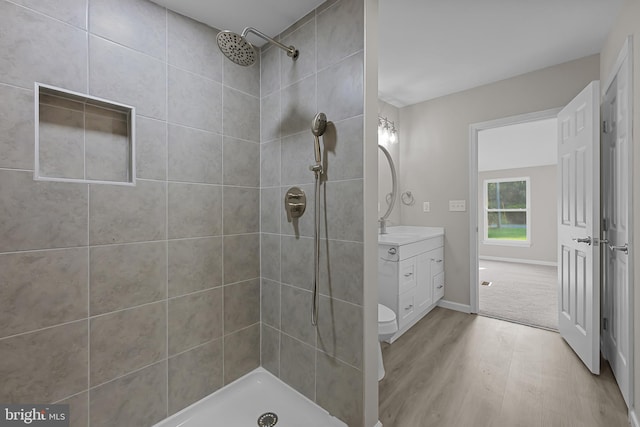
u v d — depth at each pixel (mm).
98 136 1267
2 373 1030
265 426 1439
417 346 2281
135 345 1339
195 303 1546
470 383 1790
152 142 1378
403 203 3480
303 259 1580
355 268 1338
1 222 1018
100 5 1228
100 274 1238
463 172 3035
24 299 1066
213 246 1616
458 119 3068
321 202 1466
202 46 1566
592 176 1824
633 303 1477
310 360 1551
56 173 1158
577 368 1936
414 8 1804
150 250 1379
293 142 1617
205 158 1575
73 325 1173
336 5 1391
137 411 1348
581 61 2402
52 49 1109
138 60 1333
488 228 6559
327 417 1453
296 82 1594
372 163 1331
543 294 3631
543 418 1489
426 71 2635
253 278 1813
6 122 1021
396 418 1497
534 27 2000
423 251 2740
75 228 1173
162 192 1415
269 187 1778
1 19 1009
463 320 2793
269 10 1489
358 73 1305
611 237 1916
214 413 1526
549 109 2547
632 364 1464
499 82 2816
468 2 1757
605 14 1857
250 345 1805
